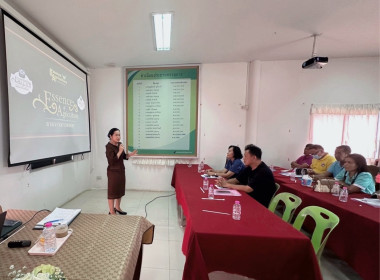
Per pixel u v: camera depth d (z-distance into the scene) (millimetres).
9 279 640
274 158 3627
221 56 3268
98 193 3500
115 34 2502
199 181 2250
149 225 1188
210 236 1026
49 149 2404
